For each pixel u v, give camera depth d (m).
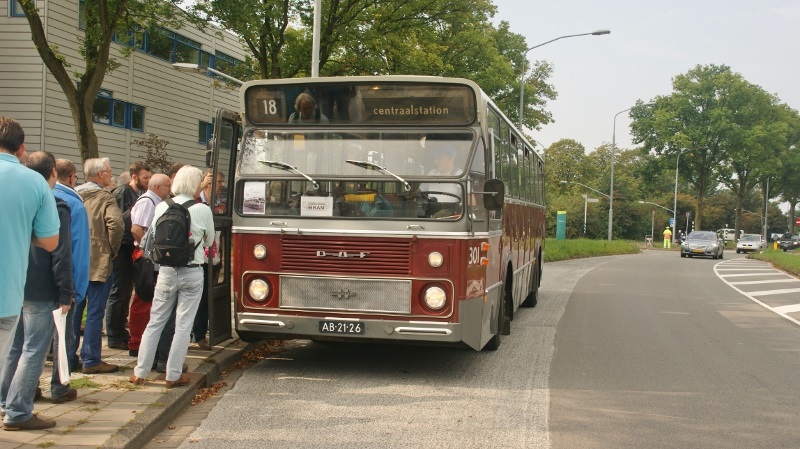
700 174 73.44
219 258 7.96
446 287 7.37
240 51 35.03
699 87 70.75
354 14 24.47
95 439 5.04
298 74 25.59
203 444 5.46
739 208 78.06
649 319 13.55
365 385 7.53
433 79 7.61
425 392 7.31
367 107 7.71
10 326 4.54
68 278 5.23
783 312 15.24
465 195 7.43
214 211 7.64
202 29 22.80
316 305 7.57
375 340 7.54
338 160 7.66
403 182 7.48
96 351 6.98
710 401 7.28
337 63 26.08
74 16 24.02
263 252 7.68
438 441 5.68
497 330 9.18
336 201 7.58
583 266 31.56
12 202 4.52
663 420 6.51
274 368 8.25
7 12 22.84
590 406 6.94
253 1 22.02
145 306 7.66
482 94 7.65
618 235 87.12
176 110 30.17
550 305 15.52
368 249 7.47
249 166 7.81
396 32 26.66
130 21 19.98
